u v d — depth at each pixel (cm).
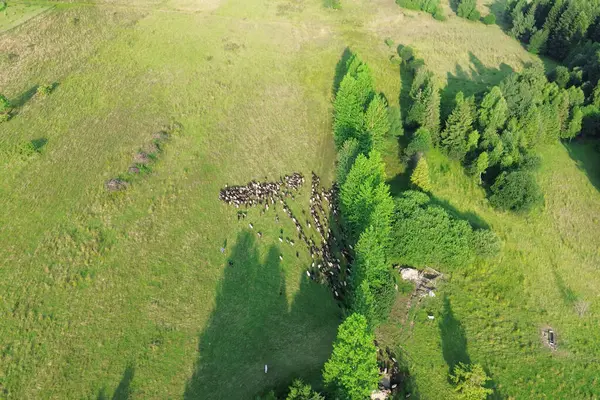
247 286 6044
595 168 8575
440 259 6241
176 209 7056
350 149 7444
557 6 12250
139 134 8381
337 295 5984
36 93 9038
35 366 4947
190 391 4875
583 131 9231
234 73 10669
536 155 8081
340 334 4462
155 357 5144
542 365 5306
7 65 9806
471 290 6169
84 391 4788
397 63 11588
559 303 6084
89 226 6588
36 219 6600
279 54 11638
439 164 8569
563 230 7244
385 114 8106
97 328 5353
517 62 12212
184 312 5650
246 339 5416
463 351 5406
